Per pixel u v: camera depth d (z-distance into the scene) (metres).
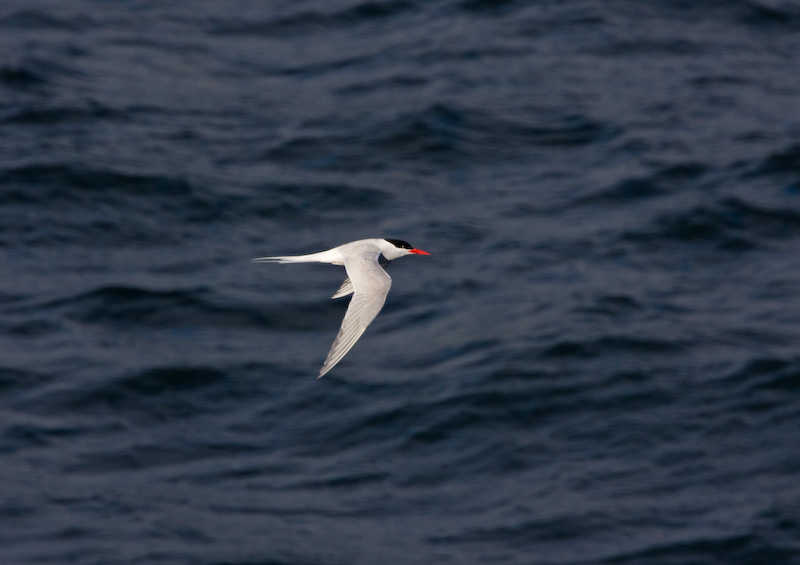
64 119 24.39
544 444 15.52
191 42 29.20
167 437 15.78
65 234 20.66
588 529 13.91
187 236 20.94
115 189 21.88
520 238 20.88
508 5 31.23
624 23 30.33
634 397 16.30
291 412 16.33
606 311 18.45
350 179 22.83
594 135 24.66
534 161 23.72
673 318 18.33
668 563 13.33
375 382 16.92
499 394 16.38
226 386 16.83
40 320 18.09
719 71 28.03
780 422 15.72
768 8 31.47
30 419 15.87
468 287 19.36
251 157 23.56
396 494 14.64
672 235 20.95
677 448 15.32
